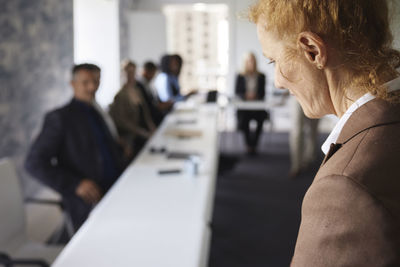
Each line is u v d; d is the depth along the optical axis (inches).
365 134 17.7
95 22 291.4
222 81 319.3
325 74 19.8
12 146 137.6
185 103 234.2
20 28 144.2
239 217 137.4
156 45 317.1
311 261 17.2
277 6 20.1
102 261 53.2
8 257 64.4
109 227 64.1
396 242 15.5
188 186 84.2
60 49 187.0
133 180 88.4
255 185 170.4
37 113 159.6
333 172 17.6
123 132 152.8
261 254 111.7
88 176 93.0
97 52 293.7
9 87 135.4
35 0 157.6
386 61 19.2
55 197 159.5
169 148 120.7
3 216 79.4
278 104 208.8
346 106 19.8
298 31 19.6
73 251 55.9
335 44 19.0
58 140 90.2
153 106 186.7
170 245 57.7
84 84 93.7
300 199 153.9
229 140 263.1
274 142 254.8
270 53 21.6
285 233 125.0
